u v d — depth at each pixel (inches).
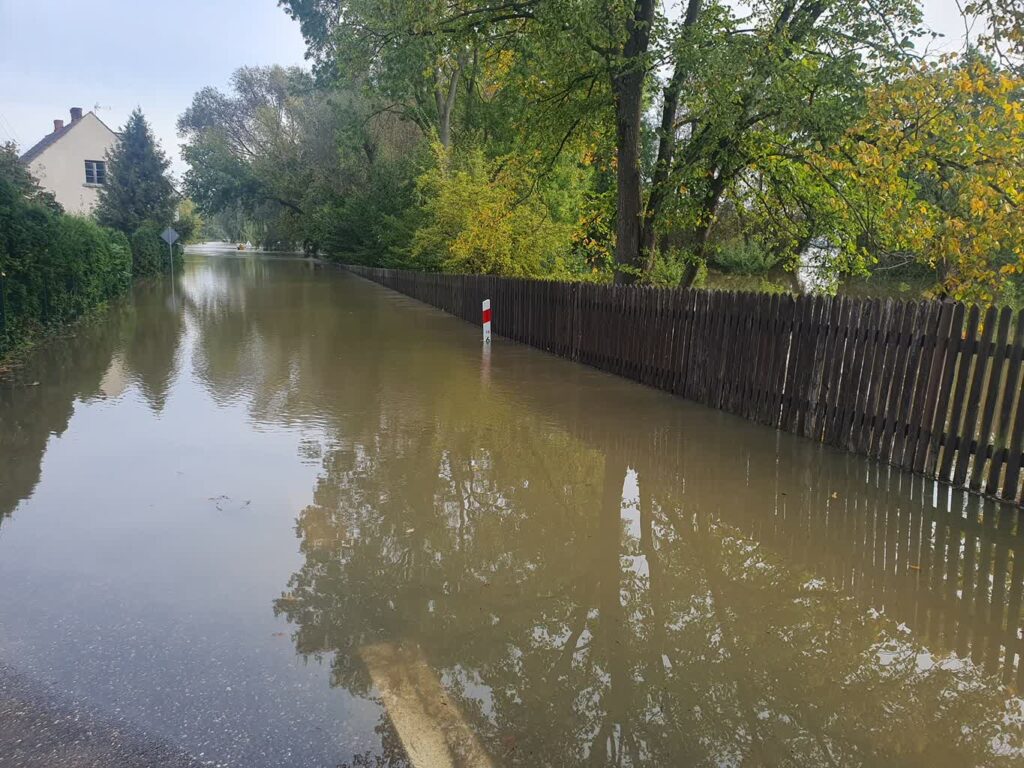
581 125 644.7
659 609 148.5
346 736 106.4
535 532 187.6
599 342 444.1
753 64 462.6
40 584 152.0
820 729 111.3
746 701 118.0
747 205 614.2
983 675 127.0
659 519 198.2
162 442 263.1
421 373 420.5
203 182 2242.9
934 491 221.6
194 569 160.7
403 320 722.8
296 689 117.3
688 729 110.3
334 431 283.3
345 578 158.2
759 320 306.2
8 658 124.5
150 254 1391.5
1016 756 105.8
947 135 367.2
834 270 568.1
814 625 143.2
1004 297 353.7
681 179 526.0
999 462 213.0
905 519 198.8
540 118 650.8
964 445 221.0
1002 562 172.7
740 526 194.1
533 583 158.7
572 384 391.9
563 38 481.1
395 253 1302.9
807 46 502.9
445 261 932.6
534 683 121.3
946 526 194.5
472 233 842.2
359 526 188.1
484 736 107.5
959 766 103.6
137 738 104.9
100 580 154.3
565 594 154.2
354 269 1718.8
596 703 116.3
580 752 104.3
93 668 122.0
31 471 228.4
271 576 158.1
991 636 140.0
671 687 121.3
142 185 1626.5
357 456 250.8
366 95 764.0
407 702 114.8
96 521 187.3
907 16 460.4
